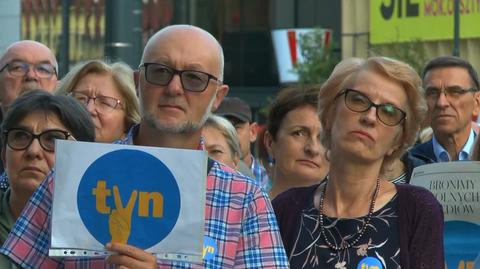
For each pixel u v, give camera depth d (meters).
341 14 47.16
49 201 5.64
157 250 5.40
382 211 5.97
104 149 5.43
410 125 6.08
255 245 5.64
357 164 6.01
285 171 8.22
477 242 6.87
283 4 48.41
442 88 9.66
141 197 5.41
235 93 48.69
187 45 5.76
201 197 5.42
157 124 5.73
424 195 5.98
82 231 5.39
